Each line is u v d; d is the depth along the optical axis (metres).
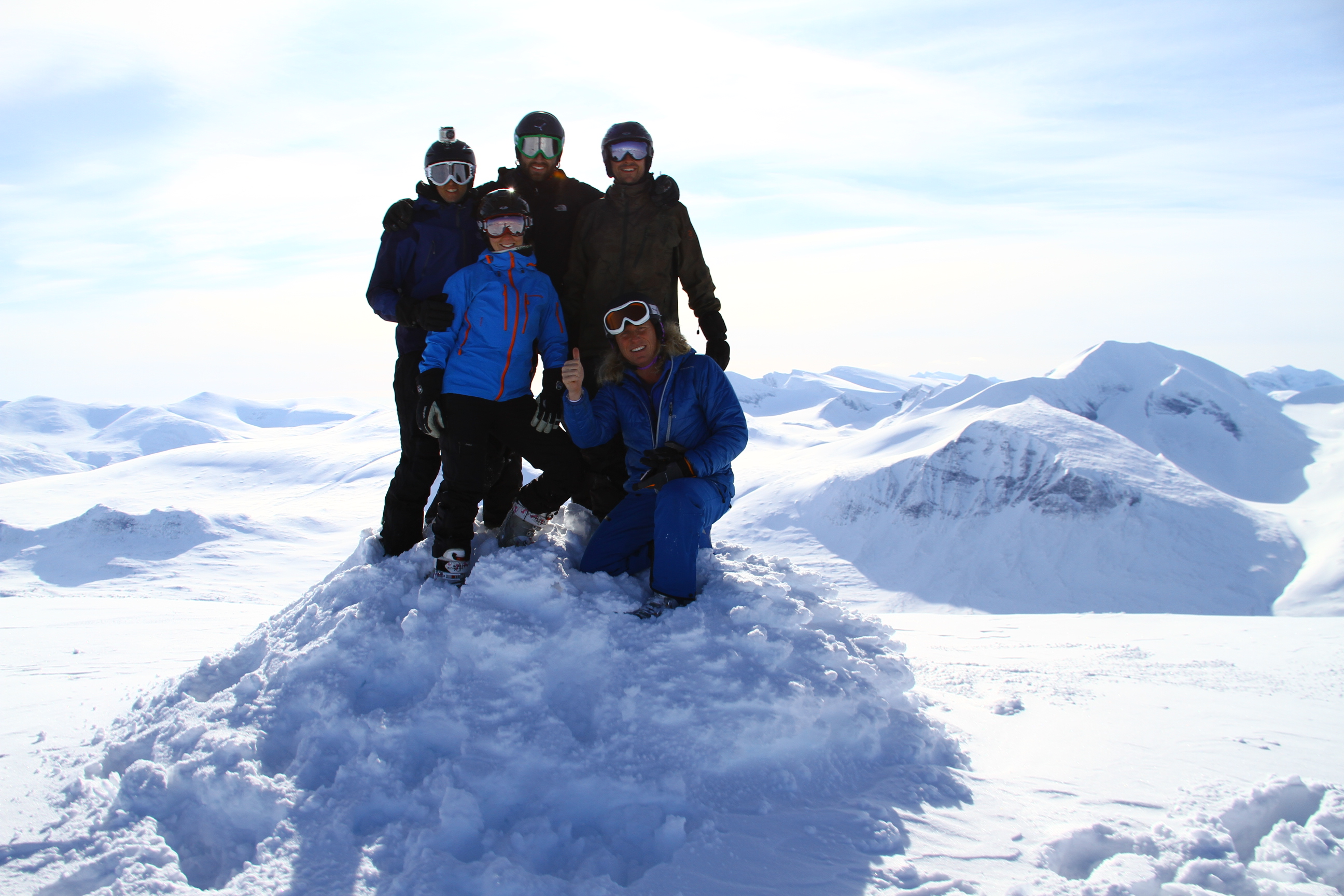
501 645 2.75
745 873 2.13
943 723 3.29
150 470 144.00
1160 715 3.65
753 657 2.81
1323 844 2.28
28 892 2.06
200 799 2.43
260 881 2.09
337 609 3.09
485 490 3.32
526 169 4.09
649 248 3.94
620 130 3.83
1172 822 2.46
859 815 2.43
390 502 3.63
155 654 5.12
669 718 2.61
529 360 3.41
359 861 2.15
